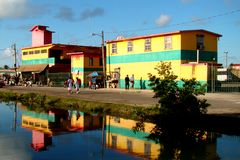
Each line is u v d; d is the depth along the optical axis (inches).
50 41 2898.6
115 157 522.6
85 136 688.4
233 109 863.1
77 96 1378.0
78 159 514.6
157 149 568.7
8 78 2839.6
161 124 793.6
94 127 788.6
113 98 1242.0
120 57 1844.2
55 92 1653.5
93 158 518.9
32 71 2719.0
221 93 1355.8
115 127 782.5
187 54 1535.4
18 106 1262.3
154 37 1642.5
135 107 922.1
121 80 1840.6
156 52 1633.9
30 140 652.1
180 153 542.3
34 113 1051.3
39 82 2566.4
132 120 877.8
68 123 852.6
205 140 628.4
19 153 552.4
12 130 762.2
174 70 1541.6
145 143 617.3
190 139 642.2
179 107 764.6
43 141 641.6
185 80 771.4
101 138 665.6
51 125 827.4
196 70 1440.7
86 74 2175.2
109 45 1914.4
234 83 1460.4
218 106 932.0
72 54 2261.3
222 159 504.4
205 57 1594.5
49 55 2640.3
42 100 1338.6
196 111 757.3
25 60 2920.8
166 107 784.9
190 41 1545.3
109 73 1920.5
